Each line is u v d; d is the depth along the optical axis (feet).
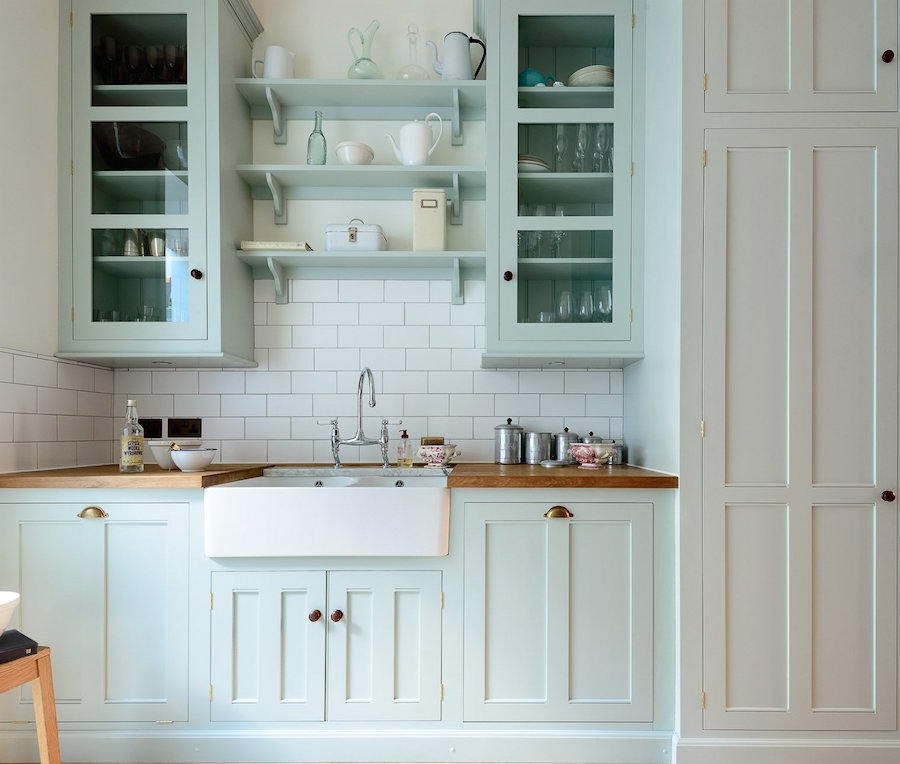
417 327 8.33
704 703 5.93
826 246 6.03
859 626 5.95
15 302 6.41
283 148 8.26
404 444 7.84
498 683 6.12
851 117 6.01
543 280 7.36
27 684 6.05
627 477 6.02
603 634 6.11
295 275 8.23
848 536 5.98
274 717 6.07
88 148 7.09
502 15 7.32
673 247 6.23
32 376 6.63
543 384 8.31
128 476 6.00
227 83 7.34
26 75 6.58
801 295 6.01
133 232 7.12
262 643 6.08
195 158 7.08
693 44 6.02
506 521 6.13
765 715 5.93
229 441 8.23
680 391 6.01
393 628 6.12
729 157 6.04
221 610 6.06
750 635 5.96
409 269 8.29
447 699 6.11
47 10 6.92
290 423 8.26
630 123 7.30
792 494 5.97
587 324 7.27
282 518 5.96
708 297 6.01
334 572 6.11
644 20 7.29
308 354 8.29
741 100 6.02
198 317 7.06
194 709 6.05
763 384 6.00
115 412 8.22
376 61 8.38
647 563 6.09
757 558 5.97
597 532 6.12
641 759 6.05
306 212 8.28
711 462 5.99
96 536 6.04
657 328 6.75
